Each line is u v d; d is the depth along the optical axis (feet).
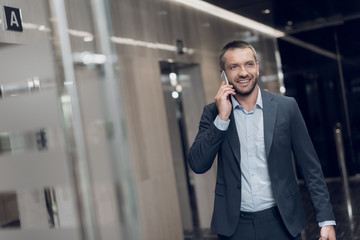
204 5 23.32
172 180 19.58
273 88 32.96
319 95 35.65
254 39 29.66
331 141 35.35
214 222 7.92
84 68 14.34
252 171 7.70
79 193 9.77
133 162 16.72
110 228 14.80
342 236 19.01
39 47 9.43
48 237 9.16
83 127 13.96
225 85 7.57
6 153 8.93
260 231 7.68
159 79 19.62
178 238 19.43
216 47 24.35
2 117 8.90
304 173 8.01
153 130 18.70
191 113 22.15
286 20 30.14
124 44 17.06
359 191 28.48
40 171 9.02
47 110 9.09
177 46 20.94
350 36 34.91
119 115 16.08
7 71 9.02
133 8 18.11
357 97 35.06
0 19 10.65
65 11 13.09
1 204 8.82
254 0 23.12
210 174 21.94
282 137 7.63
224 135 7.55
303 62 35.68
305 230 20.72
